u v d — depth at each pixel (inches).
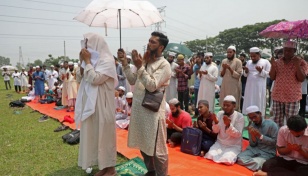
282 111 186.2
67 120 286.2
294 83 176.6
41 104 434.0
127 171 150.9
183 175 151.9
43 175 156.1
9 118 325.1
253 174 147.3
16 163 175.3
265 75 232.8
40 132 252.1
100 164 133.8
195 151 187.2
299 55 178.9
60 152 194.7
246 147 187.6
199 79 295.9
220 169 160.6
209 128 196.7
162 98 122.3
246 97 243.0
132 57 116.2
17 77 642.8
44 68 587.2
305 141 139.0
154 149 123.0
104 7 135.9
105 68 130.3
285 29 167.2
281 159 147.3
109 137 136.7
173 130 217.5
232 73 240.2
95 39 134.5
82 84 138.6
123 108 286.4
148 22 150.4
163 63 122.3
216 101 405.4
